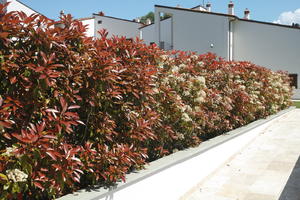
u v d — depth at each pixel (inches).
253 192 177.0
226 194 175.8
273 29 999.0
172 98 177.0
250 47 1034.1
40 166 103.2
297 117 503.2
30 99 99.8
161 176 156.6
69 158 105.6
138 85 144.9
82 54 120.1
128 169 147.2
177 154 184.4
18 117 98.5
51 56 101.3
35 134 97.8
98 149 129.8
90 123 129.6
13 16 100.6
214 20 1032.2
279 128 396.5
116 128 146.1
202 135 261.4
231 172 217.5
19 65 98.7
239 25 1043.9
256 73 369.7
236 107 299.9
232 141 257.6
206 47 1050.7
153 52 167.8
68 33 115.4
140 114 150.3
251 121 388.8
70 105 118.2
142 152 149.3
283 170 216.1
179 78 195.5
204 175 203.3
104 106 133.4
